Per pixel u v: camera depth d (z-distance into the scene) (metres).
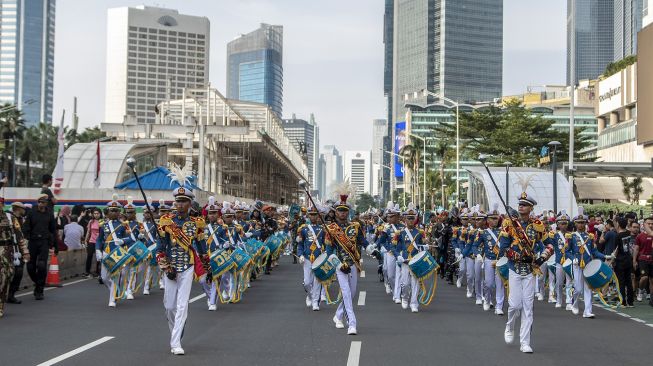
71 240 23.05
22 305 15.73
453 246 21.44
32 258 16.66
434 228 24.62
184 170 41.88
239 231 17.55
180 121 64.75
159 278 19.34
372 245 18.05
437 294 19.48
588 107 156.25
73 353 10.29
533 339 12.12
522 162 71.00
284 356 10.25
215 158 62.53
